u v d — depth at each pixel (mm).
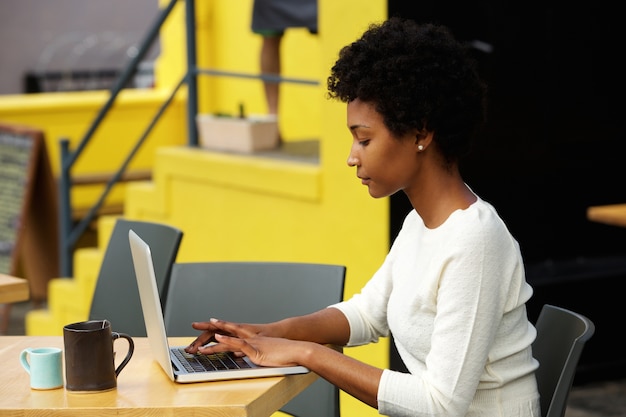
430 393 2295
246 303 3236
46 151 7355
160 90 8719
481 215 2352
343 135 4805
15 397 2244
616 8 5242
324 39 4855
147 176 8031
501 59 4973
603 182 5484
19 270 8227
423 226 2479
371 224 4691
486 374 2369
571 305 5133
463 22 4789
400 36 2367
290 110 6969
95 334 2260
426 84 2330
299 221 5113
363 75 2365
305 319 2701
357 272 4789
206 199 5715
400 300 2467
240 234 5492
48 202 7531
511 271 2346
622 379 5336
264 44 5945
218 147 5871
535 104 5113
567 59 5160
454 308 2297
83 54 11492
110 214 8156
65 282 6430
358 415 4789
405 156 2375
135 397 2223
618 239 5613
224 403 2164
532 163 5215
